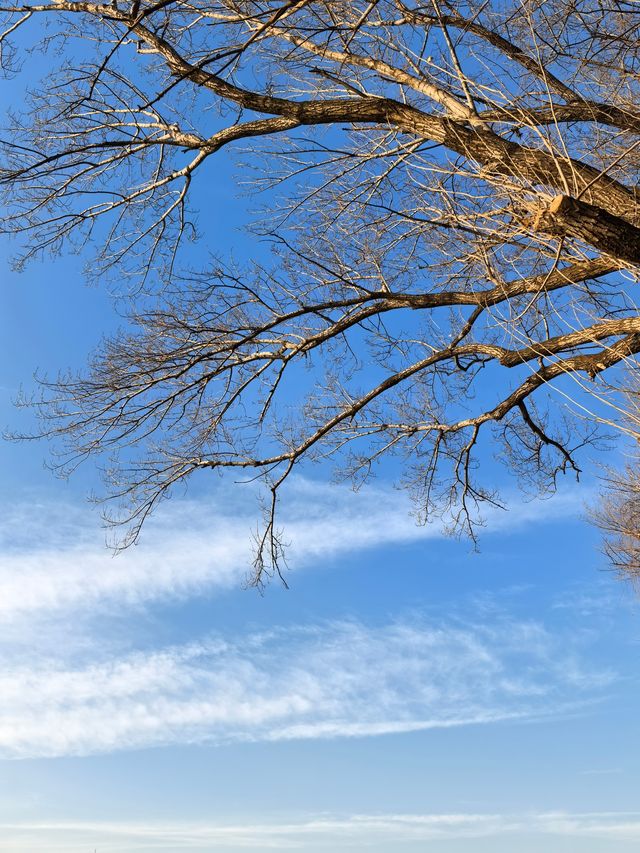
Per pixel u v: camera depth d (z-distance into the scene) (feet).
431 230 22.35
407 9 20.57
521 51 19.12
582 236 13.98
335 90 21.99
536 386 22.72
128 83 21.53
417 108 20.20
